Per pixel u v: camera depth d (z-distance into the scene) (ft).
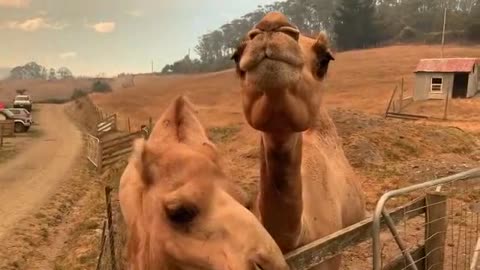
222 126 98.68
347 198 17.43
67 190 63.16
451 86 131.54
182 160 8.79
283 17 9.82
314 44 11.48
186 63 501.15
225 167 9.30
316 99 11.09
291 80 9.71
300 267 11.54
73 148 102.63
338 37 354.33
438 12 387.34
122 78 521.24
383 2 441.27
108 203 27.04
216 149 9.30
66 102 318.04
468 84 135.03
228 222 8.54
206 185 8.67
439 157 56.85
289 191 11.93
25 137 124.77
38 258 40.40
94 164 78.95
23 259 39.60
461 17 344.28
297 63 9.70
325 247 12.18
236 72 11.25
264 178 12.15
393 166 52.75
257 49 9.59
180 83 288.51
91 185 66.18
